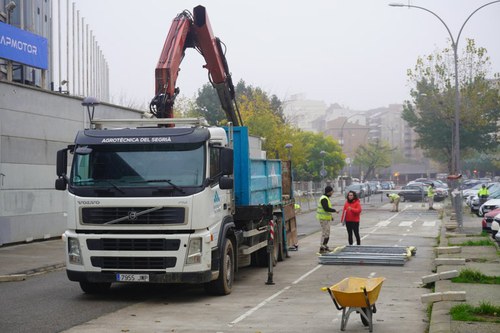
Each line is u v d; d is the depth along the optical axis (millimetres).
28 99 24281
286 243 20562
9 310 11906
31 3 30625
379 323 10656
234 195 15344
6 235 22859
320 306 12312
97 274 12586
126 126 13812
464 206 52438
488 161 127938
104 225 12539
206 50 17562
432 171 157750
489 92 65188
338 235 30969
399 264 18609
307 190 67688
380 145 140875
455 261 17781
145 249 12477
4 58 25594
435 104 66562
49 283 15500
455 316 10234
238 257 15547
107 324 10656
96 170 12781
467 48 64812
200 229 12570
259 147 25906
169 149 12789
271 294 13828
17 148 23562
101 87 43469
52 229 25703
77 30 36188
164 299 13227
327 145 78938
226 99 18391
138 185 12523
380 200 70938
